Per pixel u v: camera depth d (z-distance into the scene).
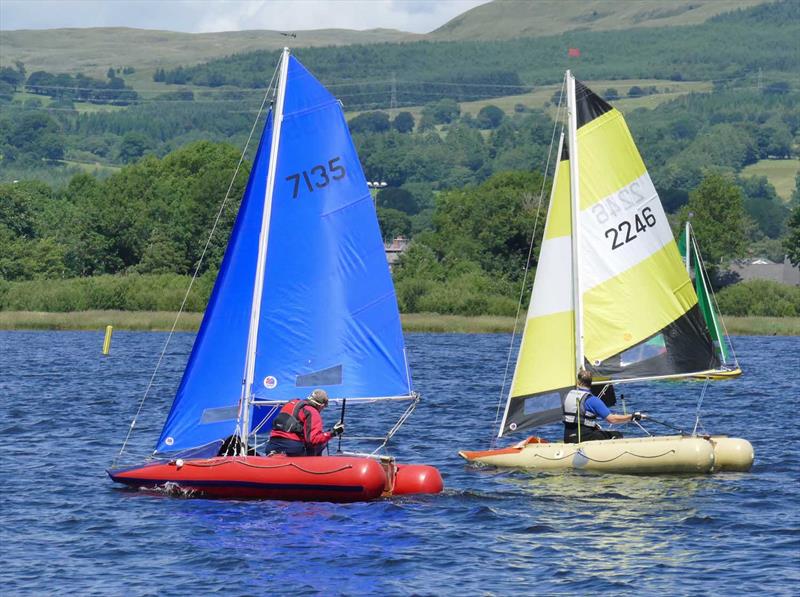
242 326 70.50
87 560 56.22
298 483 66.94
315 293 70.25
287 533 60.81
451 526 62.50
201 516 64.44
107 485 74.19
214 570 54.38
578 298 80.06
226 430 70.50
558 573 54.12
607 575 53.84
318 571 54.28
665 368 81.25
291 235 70.25
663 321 81.44
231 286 70.50
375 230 71.25
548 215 80.50
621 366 80.56
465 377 160.12
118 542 59.31
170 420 70.94
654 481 74.69
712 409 122.25
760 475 77.38
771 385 152.75
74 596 50.66
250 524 62.62
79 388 142.50
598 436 78.69
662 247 81.56
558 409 80.62
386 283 71.19
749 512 66.12
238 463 68.31
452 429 104.38
